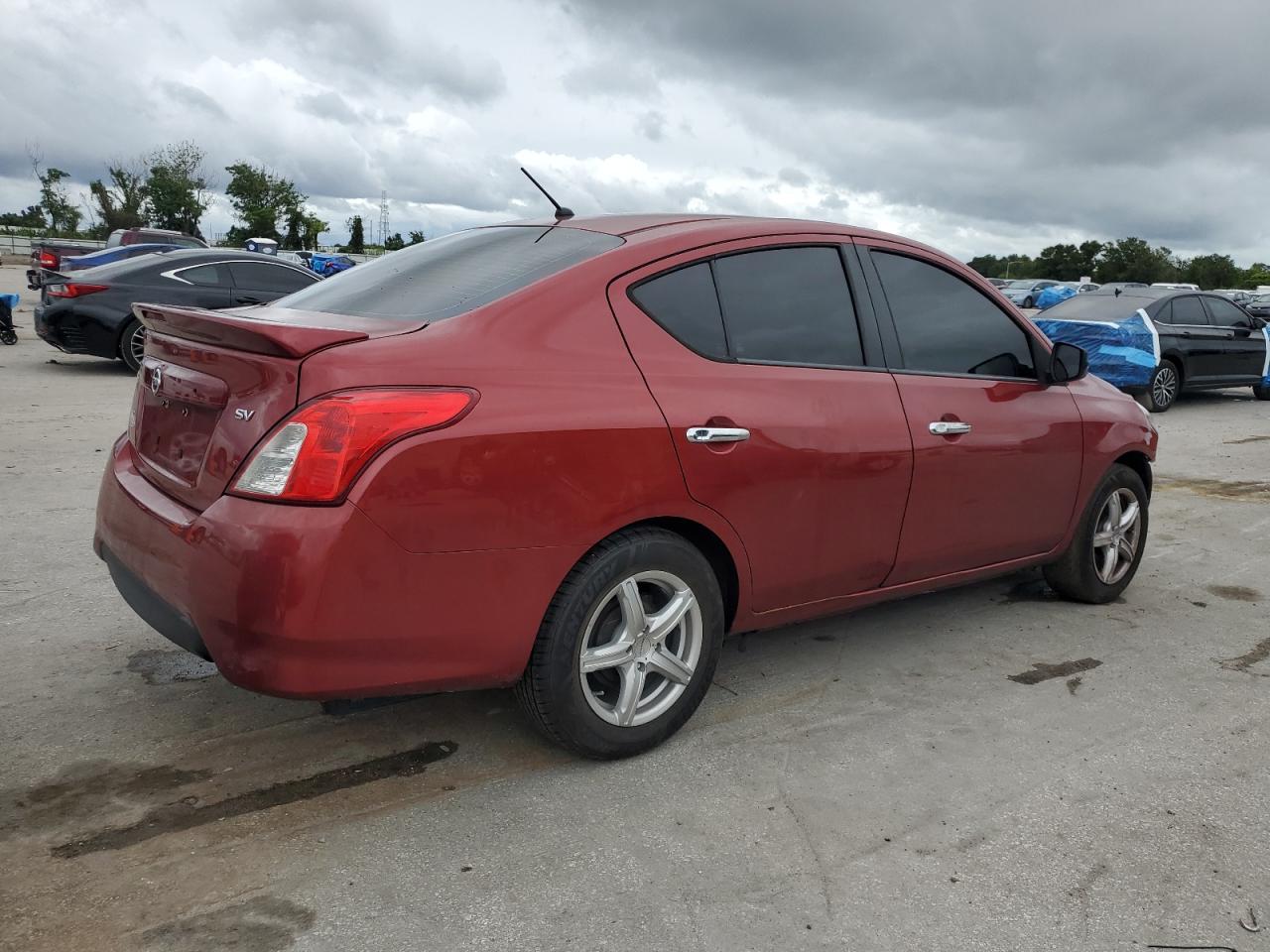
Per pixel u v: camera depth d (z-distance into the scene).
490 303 2.68
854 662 3.81
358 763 2.88
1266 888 2.42
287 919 2.17
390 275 3.17
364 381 2.34
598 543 2.72
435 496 2.36
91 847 2.41
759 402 3.01
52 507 5.49
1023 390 3.96
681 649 2.99
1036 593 4.79
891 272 3.61
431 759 2.92
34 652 3.58
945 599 4.66
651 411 2.74
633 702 2.86
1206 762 3.07
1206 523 6.45
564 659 2.68
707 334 3.00
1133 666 3.87
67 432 7.62
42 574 4.39
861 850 2.52
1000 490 3.82
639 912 2.23
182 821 2.54
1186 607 4.67
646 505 2.73
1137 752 3.13
